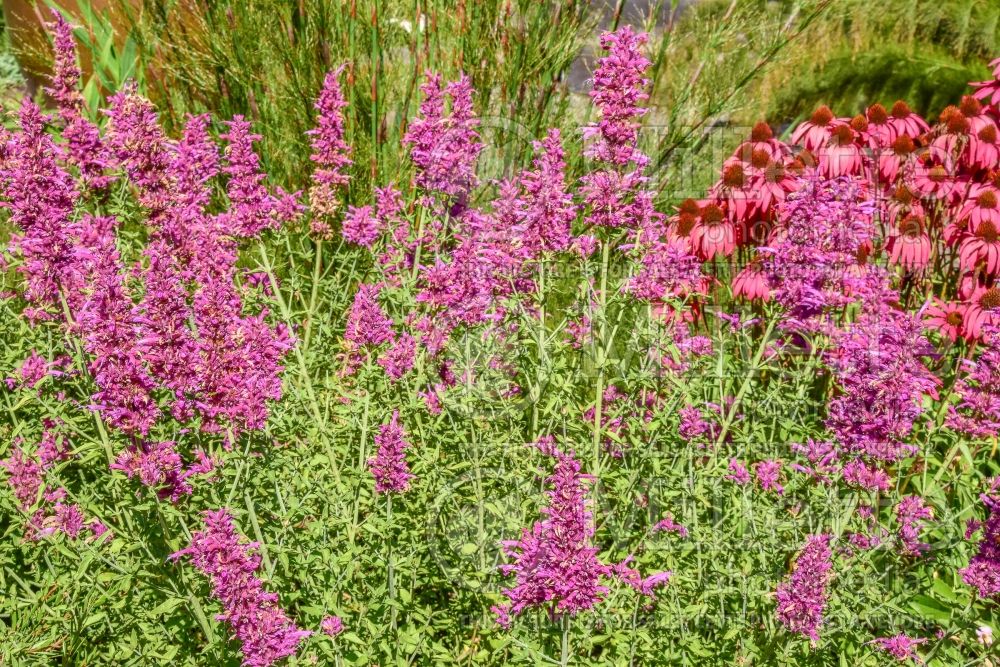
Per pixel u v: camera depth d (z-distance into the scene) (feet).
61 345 4.28
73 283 3.97
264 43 6.42
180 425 3.91
